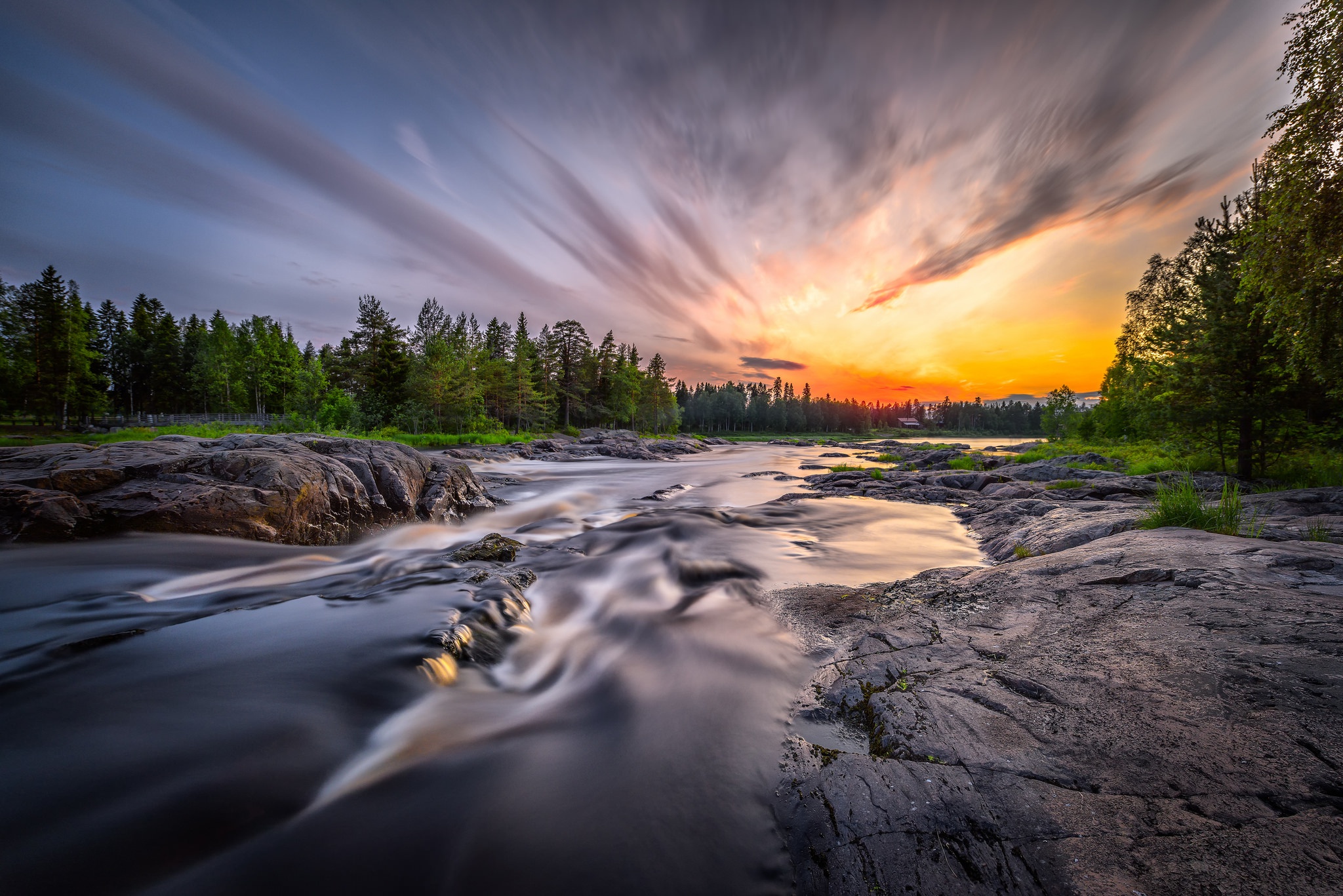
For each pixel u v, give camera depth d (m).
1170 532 6.50
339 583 7.09
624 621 6.02
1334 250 9.04
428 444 40.97
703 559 8.77
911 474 22.11
